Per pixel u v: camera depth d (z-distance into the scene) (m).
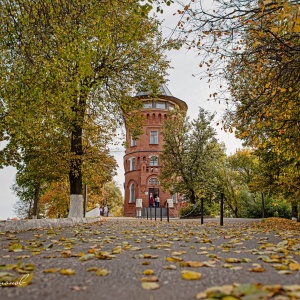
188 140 31.84
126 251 5.25
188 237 7.98
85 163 17.42
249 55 8.72
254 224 14.68
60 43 9.17
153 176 41.91
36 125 13.36
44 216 39.84
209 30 8.08
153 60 17.19
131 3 7.86
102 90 16.88
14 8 8.59
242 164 42.31
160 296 2.52
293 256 4.74
